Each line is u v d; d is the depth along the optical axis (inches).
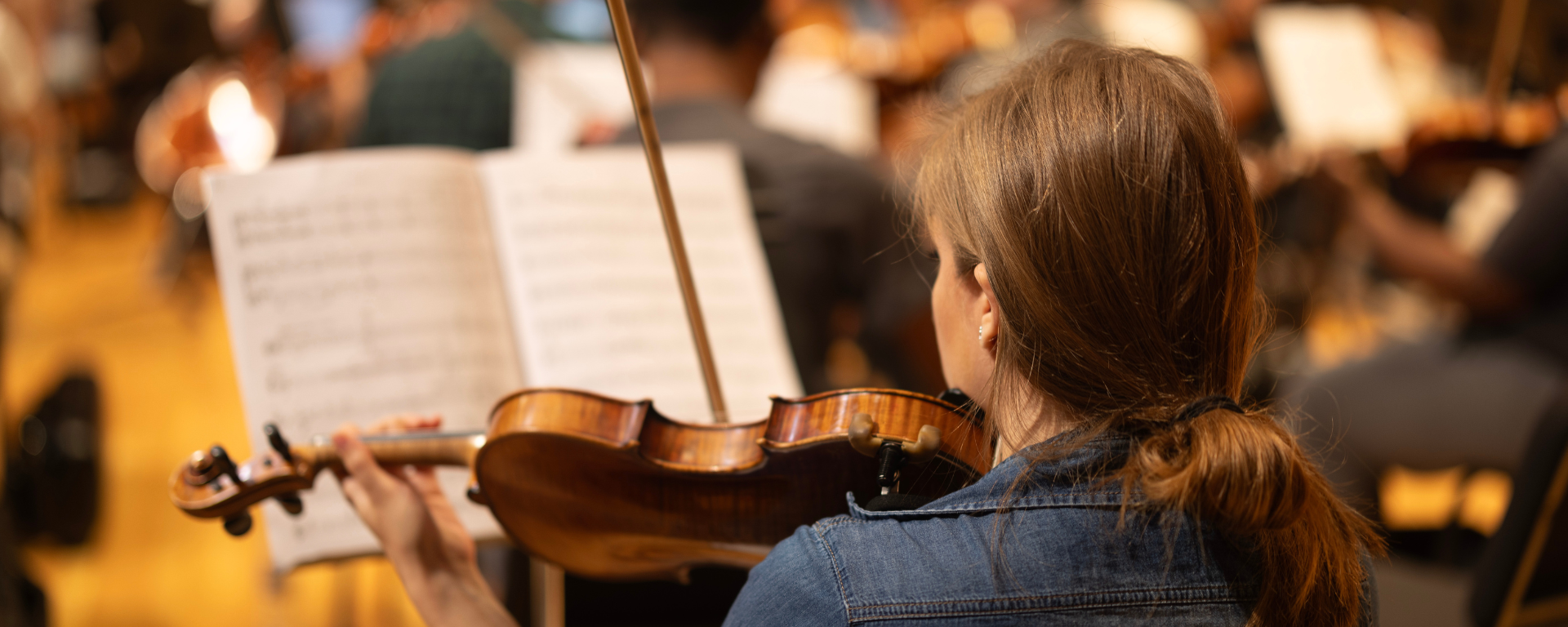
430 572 37.0
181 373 136.1
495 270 51.6
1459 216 114.1
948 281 28.3
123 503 103.2
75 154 185.2
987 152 26.0
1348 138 102.1
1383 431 75.7
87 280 170.6
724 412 41.9
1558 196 68.4
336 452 37.8
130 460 111.7
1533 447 47.4
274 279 45.9
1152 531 24.7
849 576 24.2
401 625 83.5
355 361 46.4
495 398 49.1
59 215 186.5
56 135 181.8
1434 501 99.7
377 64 107.3
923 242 30.9
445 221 50.0
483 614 37.1
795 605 24.4
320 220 47.2
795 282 68.3
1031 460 25.5
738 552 37.4
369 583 90.4
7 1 164.2
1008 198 25.3
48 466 85.4
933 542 24.9
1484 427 72.7
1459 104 97.9
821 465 32.8
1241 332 26.7
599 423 34.4
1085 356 25.1
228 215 45.8
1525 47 94.7
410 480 38.6
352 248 47.4
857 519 25.9
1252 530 23.7
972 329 28.2
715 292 55.5
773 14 74.3
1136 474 24.6
